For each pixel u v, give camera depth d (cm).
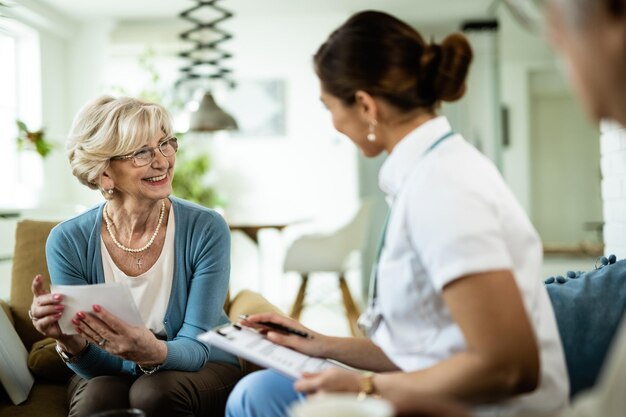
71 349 162
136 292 174
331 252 476
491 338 93
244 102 666
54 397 181
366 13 115
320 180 668
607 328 134
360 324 123
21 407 173
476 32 640
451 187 101
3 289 377
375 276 118
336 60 115
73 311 146
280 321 144
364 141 119
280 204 670
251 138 670
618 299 137
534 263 107
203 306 172
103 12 545
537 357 95
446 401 70
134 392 156
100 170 168
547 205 564
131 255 175
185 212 180
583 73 68
